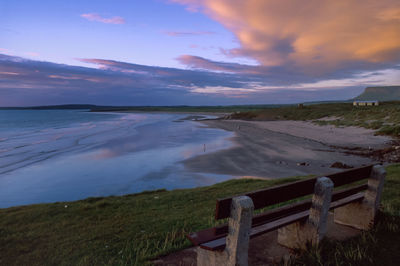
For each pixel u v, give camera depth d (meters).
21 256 4.29
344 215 4.54
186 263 3.69
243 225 2.48
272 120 81.31
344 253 3.37
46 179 17.42
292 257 3.41
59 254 4.33
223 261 2.62
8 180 17.33
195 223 5.67
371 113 52.88
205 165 20.14
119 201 8.39
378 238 3.90
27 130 59.88
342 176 3.83
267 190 2.81
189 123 76.00
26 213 7.08
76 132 51.78
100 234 5.20
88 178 17.36
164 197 8.88
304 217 3.52
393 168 11.92
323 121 57.88
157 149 28.47
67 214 6.84
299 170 17.98
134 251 4.25
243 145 30.44
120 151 27.64
